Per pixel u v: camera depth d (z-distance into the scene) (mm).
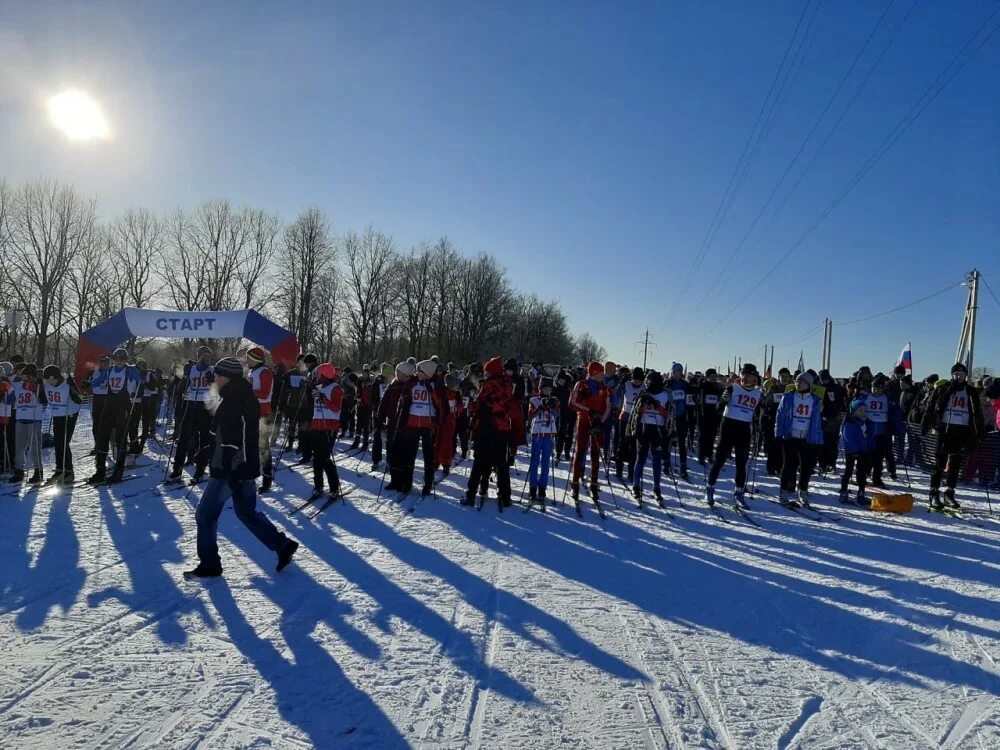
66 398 9734
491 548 6695
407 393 9367
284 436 16125
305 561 5965
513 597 5211
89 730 3145
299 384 13266
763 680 3943
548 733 3266
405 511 8328
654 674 3969
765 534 7801
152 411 15703
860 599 5457
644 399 9570
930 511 9461
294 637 4281
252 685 3629
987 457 11680
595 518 8461
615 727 3346
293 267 46219
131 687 3570
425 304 59875
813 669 4129
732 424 9172
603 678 3887
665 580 5836
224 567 5719
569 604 5109
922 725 3482
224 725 3219
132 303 42094
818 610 5172
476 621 4672
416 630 4473
